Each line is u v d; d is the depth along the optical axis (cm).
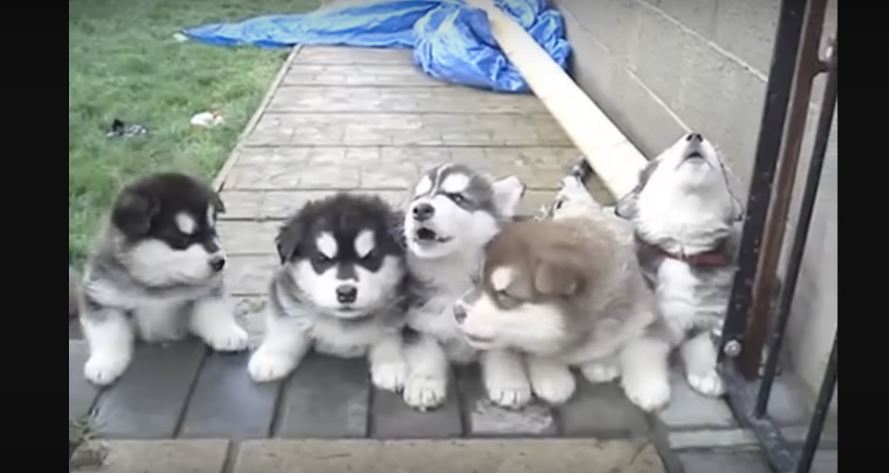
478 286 94
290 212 145
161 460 88
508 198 101
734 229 101
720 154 125
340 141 184
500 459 89
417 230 94
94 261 101
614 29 198
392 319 101
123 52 259
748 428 93
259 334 111
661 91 163
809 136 96
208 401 98
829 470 84
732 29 126
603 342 96
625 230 103
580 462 89
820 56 88
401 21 279
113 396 98
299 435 92
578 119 183
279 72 240
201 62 250
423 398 97
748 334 96
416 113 205
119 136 186
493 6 279
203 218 100
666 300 100
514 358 100
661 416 95
